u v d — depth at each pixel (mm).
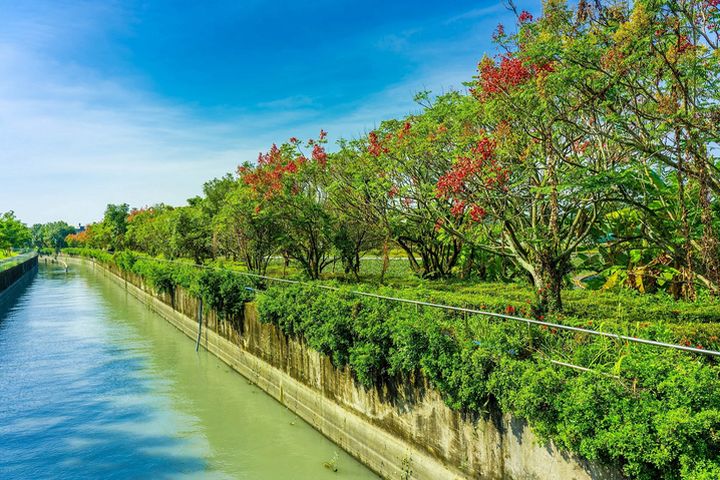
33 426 14508
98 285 57812
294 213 22078
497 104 12172
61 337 27094
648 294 15281
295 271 26812
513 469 7805
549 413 6871
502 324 9000
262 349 17562
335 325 11961
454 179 12891
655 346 7125
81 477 11531
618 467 6215
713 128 10164
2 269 46750
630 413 5965
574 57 10484
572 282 19625
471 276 22359
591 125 12406
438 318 10125
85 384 18469
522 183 13602
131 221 65938
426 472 9586
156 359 22297
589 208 14727
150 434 13805
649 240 13844
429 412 9539
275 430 13891
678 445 5418
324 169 21297
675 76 10000
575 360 7430
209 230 34281
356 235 23938
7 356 22828
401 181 18547
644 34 9828
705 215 11375
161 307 34750
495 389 7758
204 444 13086
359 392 11758
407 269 29906
